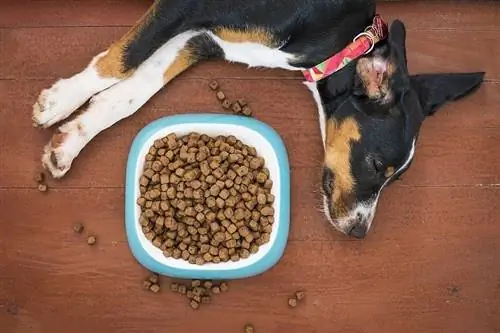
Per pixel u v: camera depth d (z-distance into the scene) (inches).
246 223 35.8
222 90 37.4
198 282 36.3
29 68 36.5
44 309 35.7
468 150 38.3
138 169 35.4
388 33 33.0
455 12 38.7
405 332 37.4
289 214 36.5
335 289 37.1
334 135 34.7
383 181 34.4
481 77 34.4
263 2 33.1
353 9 33.5
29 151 36.1
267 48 34.5
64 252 35.9
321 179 36.4
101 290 36.0
